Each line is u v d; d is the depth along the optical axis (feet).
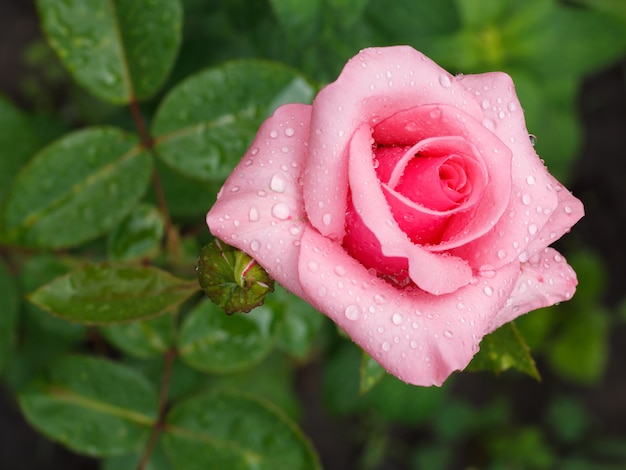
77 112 1.59
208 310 1.10
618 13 1.59
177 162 1.08
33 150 1.24
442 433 1.92
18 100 1.66
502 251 0.88
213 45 1.37
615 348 2.11
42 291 0.98
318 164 0.85
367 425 1.90
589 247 2.13
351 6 1.15
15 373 1.37
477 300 0.87
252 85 1.07
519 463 1.92
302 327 1.16
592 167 2.13
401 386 1.57
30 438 1.71
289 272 0.86
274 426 1.09
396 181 0.86
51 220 1.07
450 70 1.45
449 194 0.87
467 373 2.02
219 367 1.11
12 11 1.70
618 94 2.12
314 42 1.33
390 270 0.89
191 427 1.09
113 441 1.10
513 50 1.45
